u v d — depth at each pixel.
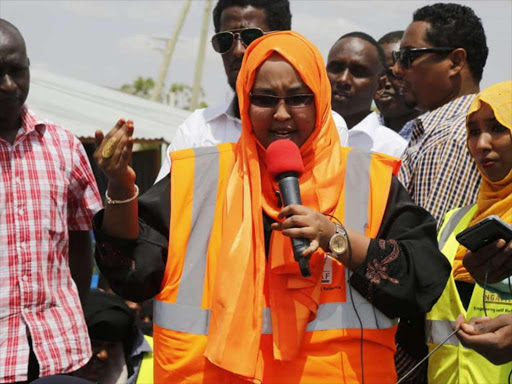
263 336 3.93
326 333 3.92
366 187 4.08
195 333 3.97
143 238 4.00
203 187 4.12
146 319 7.32
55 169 5.40
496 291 4.52
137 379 5.97
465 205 5.08
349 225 4.01
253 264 3.93
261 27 5.60
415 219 4.05
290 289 3.92
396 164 4.11
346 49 6.98
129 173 3.74
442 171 5.16
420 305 3.87
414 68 5.80
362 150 4.19
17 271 5.18
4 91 5.17
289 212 3.70
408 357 4.95
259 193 4.01
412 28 5.83
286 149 3.82
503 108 4.64
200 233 4.06
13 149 5.30
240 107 4.13
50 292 5.27
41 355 5.16
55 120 13.24
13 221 5.21
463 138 5.18
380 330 3.95
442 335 4.68
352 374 3.90
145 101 16.23
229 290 3.89
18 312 5.16
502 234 4.05
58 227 5.36
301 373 3.89
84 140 13.23
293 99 4.01
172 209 4.05
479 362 4.51
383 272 3.83
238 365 3.81
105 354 5.94
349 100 7.00
